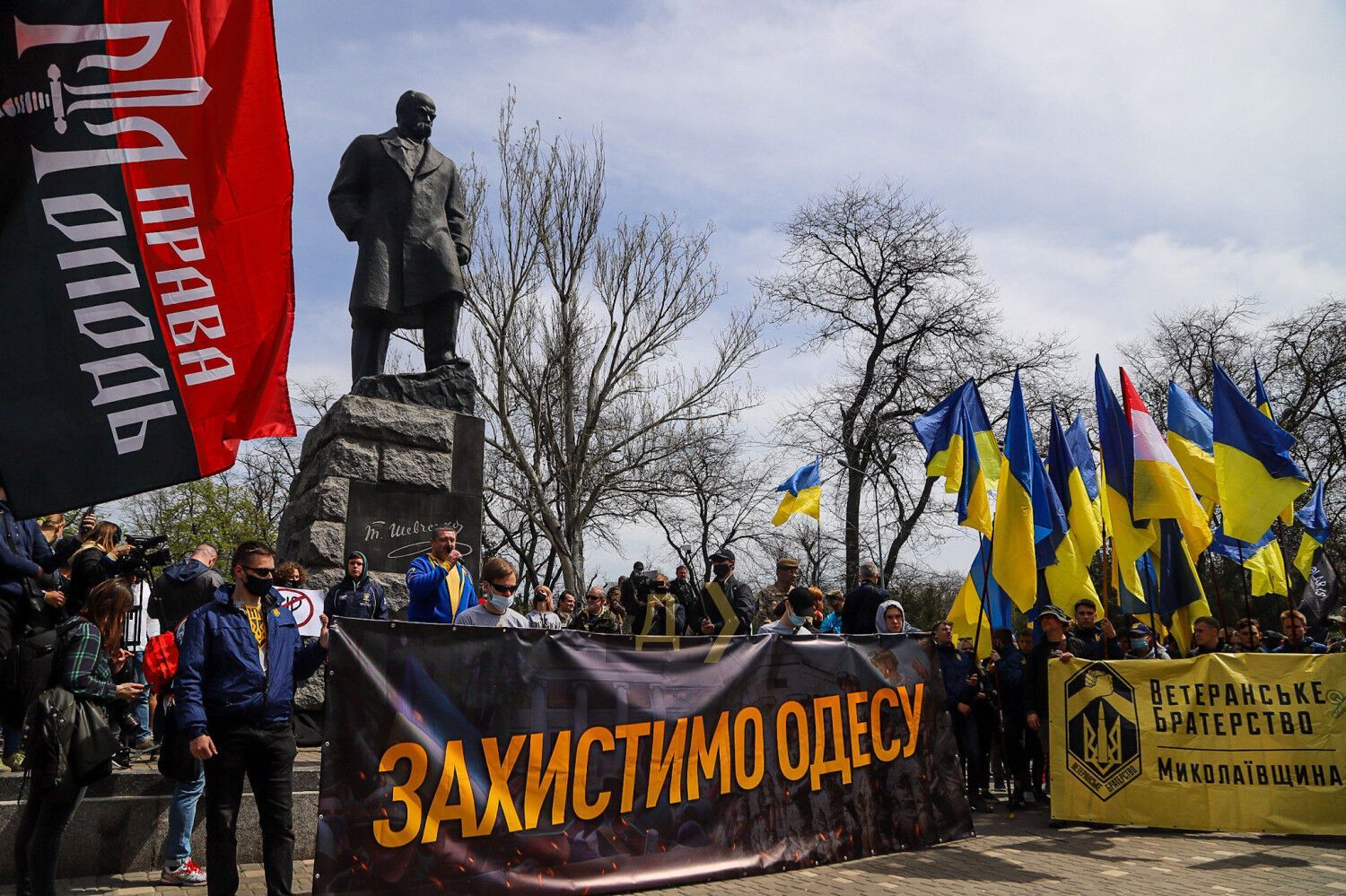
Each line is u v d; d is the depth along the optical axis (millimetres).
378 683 5332
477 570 10359
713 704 6570
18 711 6141
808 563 35094
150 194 4906
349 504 9766
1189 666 8539
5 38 4730
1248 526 9461
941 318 30891
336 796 5109
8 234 4629
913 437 30047
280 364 5094
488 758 5621
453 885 5375
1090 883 6441
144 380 4781
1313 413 29031
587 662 6098
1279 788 8164
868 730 7355
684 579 11945
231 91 5137
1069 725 8781
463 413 10719
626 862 6008
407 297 10742
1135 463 9461
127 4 4949
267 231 5156
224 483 34625
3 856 5805
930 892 6145
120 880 5980
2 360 4523
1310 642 11266
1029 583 9211
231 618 5191
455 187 11445
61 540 7910
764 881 6379
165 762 5445
